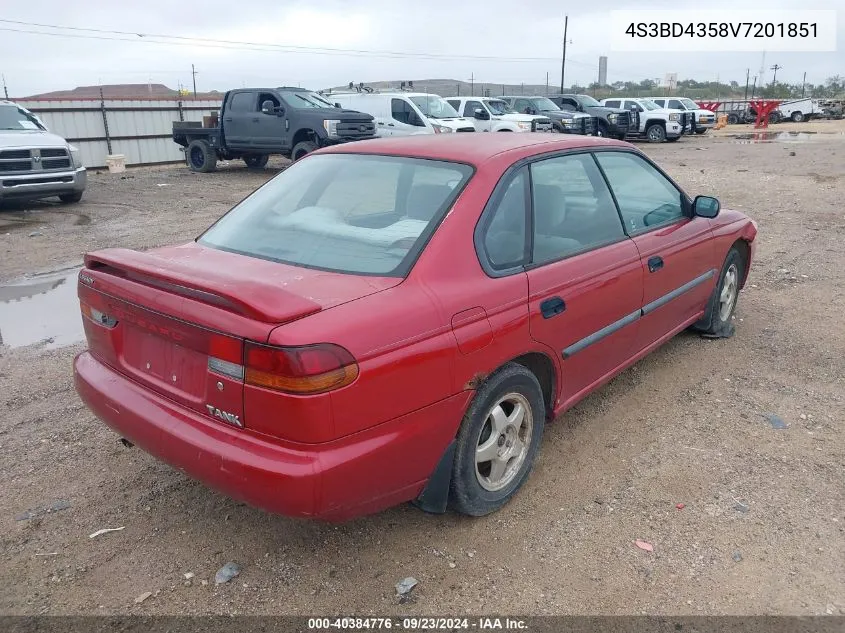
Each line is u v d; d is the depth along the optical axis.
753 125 44.50
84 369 3.29
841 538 3.13
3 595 2.80
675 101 34.38
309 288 2.72
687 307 4.91
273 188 3.80
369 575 2.92
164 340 2.81
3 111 13.83
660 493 3.49
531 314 3.21
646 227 4.36
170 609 2.74
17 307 6.79
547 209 3.53
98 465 3.79
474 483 3.13
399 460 2.71
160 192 15.69
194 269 2.81
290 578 2.91
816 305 6.48
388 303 2.67
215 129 19.53
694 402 4.51
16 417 4.35
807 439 4.02
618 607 2.73
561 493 3.50
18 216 12.41
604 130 29.69
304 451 2.45
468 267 3.01
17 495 3.50
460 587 2.85
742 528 3.21
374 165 3.57
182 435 2.69
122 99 24.44
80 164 13.84
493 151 3.46
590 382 3.92
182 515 3.34
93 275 3.15
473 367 2.92
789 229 10.05
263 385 2.43
